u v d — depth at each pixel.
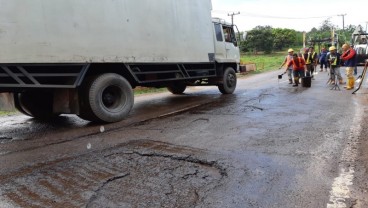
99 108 6.51
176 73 8.95
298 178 3.38
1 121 7.50
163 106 9.05
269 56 53.47
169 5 8.24
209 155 4.21
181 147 4.63
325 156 4.03
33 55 5.46
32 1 5.41
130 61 7.13
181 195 3.09
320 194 3.02
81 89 6.55
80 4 6.07
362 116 6.41
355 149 4.28
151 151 4.48
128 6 7.04
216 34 10.79
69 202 3.03
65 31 5.85
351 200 2.89
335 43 27.11
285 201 2.91
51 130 6.27
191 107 8.54
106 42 6.57
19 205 2.99
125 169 3.82
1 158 4.43
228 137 5.10
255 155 4.14
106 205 2.94
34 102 7.28
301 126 5.68
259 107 7.98
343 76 16.89
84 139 5.36
